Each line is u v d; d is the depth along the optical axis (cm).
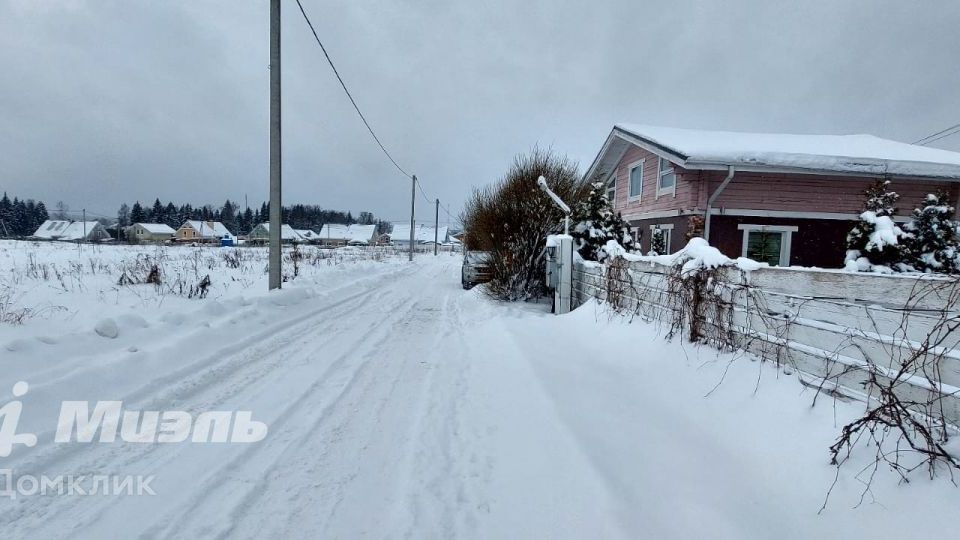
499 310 982
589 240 1141
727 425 338
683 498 272
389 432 378
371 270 1939
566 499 278
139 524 253
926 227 804
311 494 287
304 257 2500
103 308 787
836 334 308
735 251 1156
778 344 356
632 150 1609
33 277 1186
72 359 484
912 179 1123
